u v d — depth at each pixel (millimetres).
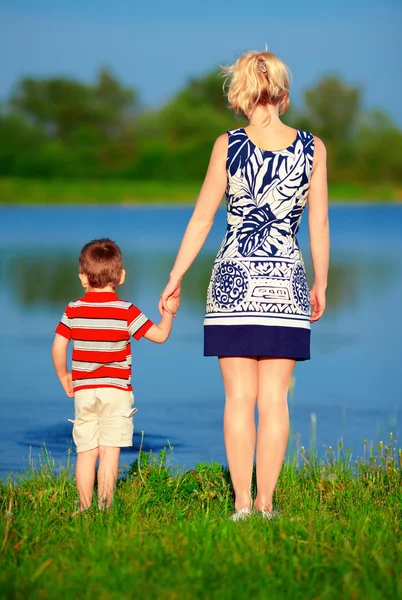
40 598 4766
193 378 13102
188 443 9414
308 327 6668
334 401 11695
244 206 6594
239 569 5102
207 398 11812
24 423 10281
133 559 5254
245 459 6617
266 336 6465
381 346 15836
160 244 40031
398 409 11242
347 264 30578
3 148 142625
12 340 15984
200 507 6812
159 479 7098
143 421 10477
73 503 6852
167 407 11250
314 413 11016
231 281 6527
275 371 6598
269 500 6605
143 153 143750
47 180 140625
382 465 7930
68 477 7742
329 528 5996
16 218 70688
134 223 61625
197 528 5871
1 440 9477
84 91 146125
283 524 5906
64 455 8867
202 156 143125
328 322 18531
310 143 6652
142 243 40719
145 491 7016
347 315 19438
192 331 17094
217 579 5004
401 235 47625
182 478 7387
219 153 6645
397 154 144625
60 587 4871
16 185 131375
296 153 6594
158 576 5043
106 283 7000
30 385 12469
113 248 7094
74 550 5438
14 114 144125
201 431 9984
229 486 7219
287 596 4828
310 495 7188
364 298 22094
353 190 139875
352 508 6582
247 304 6480
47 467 8031
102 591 4836
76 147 144750
